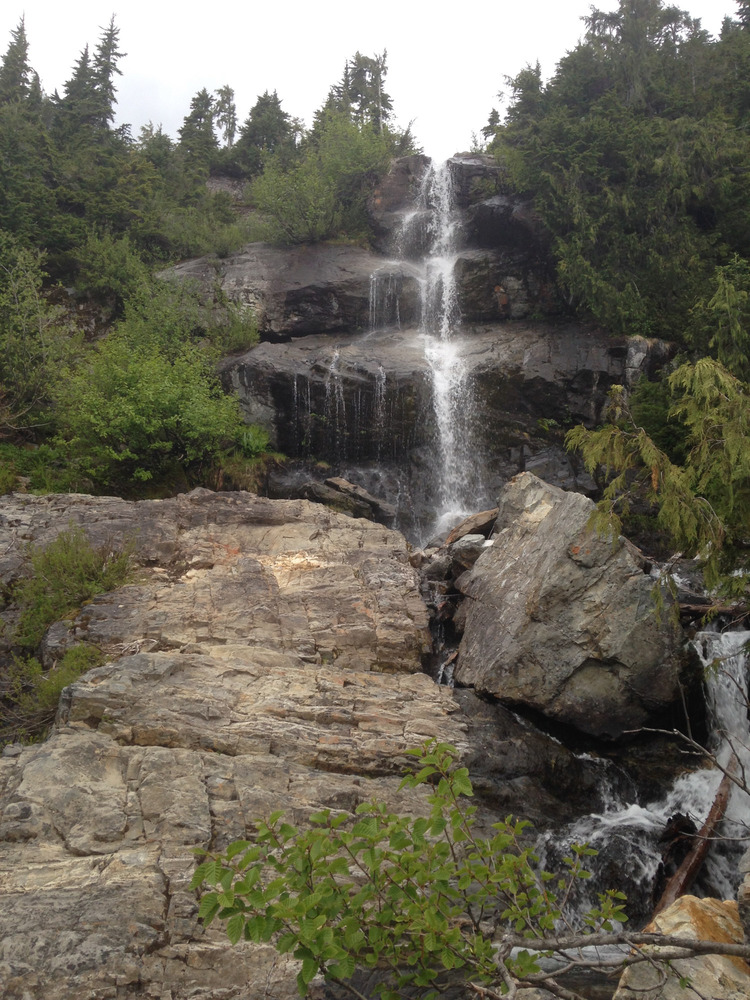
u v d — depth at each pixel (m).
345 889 4.62
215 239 28.53
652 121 23.39
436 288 25.81
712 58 29.00
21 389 20.70
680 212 23.06
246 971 7.39
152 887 7.65
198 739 9.83
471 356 23.11
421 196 30.92
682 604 12.90
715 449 8.12
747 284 20.53
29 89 48.50
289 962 7.54
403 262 27.95
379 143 31.28
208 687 10.81
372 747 10.35
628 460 8.01
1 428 20.41
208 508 16.42
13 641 12.76
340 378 22.20
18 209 26.86
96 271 27.12
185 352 22.53
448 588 14.98
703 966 5.33
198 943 7.47
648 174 23.19
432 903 4.64
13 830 8.14
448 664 13.45
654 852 10.12
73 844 8.16
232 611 13.02
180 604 13.11
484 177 29.52
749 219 22.64
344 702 11.22
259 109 48.69
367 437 22.31
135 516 15.83
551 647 12.09
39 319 21.16
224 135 61.81
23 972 6.80
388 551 15.88
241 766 9.55
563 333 23.55
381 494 21.67
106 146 37.59
